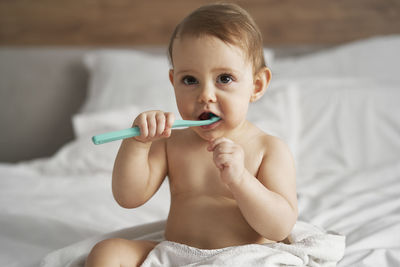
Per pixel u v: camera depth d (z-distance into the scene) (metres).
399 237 0.93
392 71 1.88
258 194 0.66
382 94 1.67
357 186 1.32
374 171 1.40
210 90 0.70
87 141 1.73
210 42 0.69
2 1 2.40
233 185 0.65
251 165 0.74
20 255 0.89
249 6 2.27
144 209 1.19
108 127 1.80
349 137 1.60
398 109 1.61
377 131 1.58
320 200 1.23
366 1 2.21
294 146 1.62
